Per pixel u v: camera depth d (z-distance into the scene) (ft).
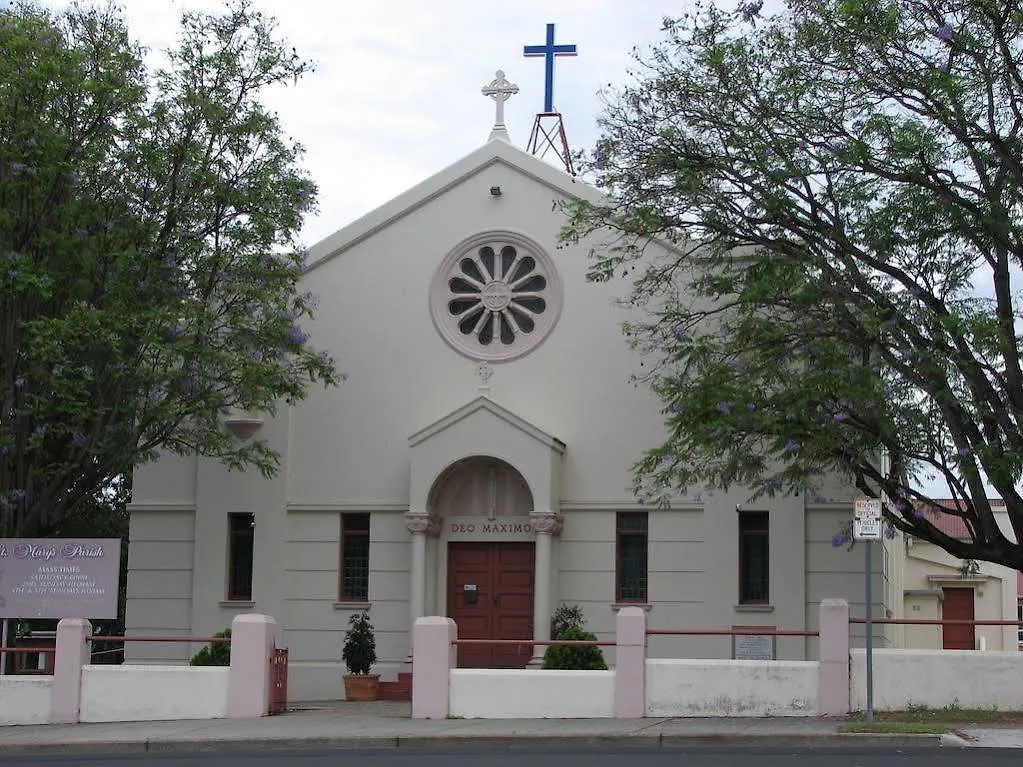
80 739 62.18
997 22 67.62
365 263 94.53
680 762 51.11
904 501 70.90
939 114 68.03
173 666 70.64
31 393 80.84
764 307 76.07
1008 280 70.59
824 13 69.21
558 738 59.72
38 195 78.28
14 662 80.18
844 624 65.92
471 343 92.99
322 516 92.43
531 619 89.71
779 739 58.29
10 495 77.36
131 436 82.38
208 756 57.26
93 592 74.84
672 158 72.69
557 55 109.19
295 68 84.84
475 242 93.45
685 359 85.87
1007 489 68.03
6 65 76.33
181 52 82.12
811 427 67.87
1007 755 52.54
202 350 79.20
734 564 87.20
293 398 86.22
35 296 80.79
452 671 68.23
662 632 67.21
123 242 81.10
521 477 89.86
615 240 91.20
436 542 90.94
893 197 70.90
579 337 91.40
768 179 70.54
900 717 63.67
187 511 94.07
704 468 76.23
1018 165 68.03
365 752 57.77
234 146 83.35
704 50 71.87
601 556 89.04
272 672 71.92
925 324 67.56
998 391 68.69
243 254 83.15
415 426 92.43
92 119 80.28
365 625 87.66
